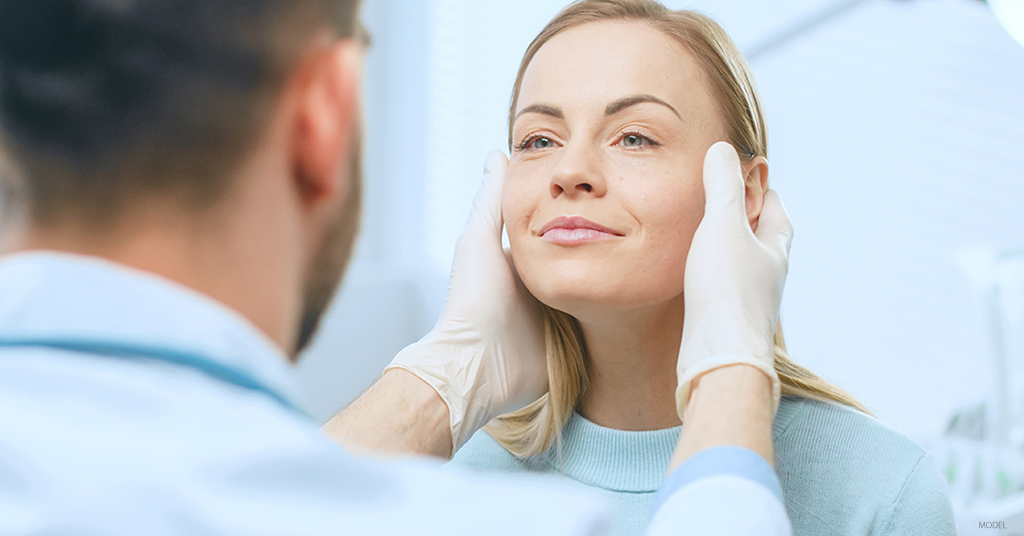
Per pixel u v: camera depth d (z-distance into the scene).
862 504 0.81
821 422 0.86
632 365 0.89
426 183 3.54
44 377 0.33
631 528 0.87
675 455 0.60
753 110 0.94
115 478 0.31
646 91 0.84
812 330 2.57
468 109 3.37
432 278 3.42
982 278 1.99
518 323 0.99
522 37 3.14
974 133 2.28
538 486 0.37
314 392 3.30
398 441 0.89
